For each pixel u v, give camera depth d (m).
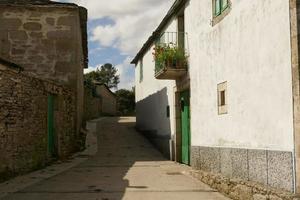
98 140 21.20
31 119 12.34
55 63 17.34
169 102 16.78
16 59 17.22
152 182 10.98
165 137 17.50
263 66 8.05
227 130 9.90
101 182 10.89
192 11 13.04
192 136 12.85
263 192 7.62
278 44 7.48
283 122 7.33
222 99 10.32
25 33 17.33
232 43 9.56
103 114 38.69
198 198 8.94
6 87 10.66
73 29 17.50
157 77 15.02
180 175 12.26
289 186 7.11
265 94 7.98
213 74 10.91
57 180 11.09
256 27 8.33
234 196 8.84
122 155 17.38
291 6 7.07
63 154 15.38
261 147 8.15
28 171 12.15
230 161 9.69
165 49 14.36
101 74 60.81
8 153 10.81
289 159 7.11
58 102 14.85
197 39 12.43
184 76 14.20
